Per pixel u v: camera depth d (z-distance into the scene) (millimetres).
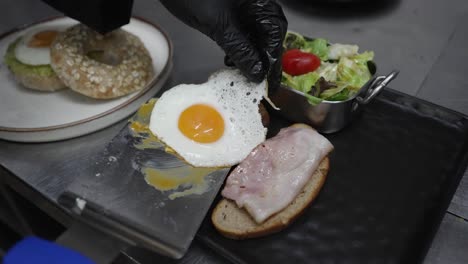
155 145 435
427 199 425
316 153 429
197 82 528
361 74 482
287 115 481
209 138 442
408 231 405
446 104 505
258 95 447
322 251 393
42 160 450
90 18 456
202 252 390
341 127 472
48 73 494
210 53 573
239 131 446
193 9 421
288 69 485
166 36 556
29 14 652
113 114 467
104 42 514
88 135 474
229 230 393
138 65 504
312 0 658
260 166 428
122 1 456
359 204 423
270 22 421
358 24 616
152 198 395
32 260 317
